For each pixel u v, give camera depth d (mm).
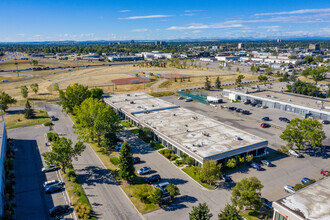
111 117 68375
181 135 68500
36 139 76250
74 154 56094
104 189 49531
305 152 67188
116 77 199875
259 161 61750
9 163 57969
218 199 46500
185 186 50844
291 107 102812
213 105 115000
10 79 192750
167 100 128125
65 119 97062
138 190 45625
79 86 102562
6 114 102625
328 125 88125
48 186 49344
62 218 40875
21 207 43906
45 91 149750
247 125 88500
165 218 41188
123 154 50219
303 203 38125
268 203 45438
